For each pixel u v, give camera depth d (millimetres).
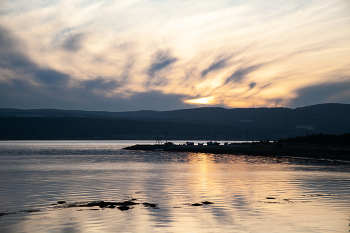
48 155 122688
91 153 138500
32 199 31000
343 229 21312
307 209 26531
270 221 23078
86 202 29406
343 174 53031
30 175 52719
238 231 20938
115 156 116125
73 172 57781
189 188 37750
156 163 81250
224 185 40188
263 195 32875
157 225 22172
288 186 39219
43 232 20891
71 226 22016
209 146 175000
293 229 21312
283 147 138875
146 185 40219
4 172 57969
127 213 25281
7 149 180625
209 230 21109
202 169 63344
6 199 31000
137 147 183500
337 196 32219
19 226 22109
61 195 33156
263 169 62781
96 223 22688
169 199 30828
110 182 43344
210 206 27641
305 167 67125
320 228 21531
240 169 63000
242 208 26891
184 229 21312
